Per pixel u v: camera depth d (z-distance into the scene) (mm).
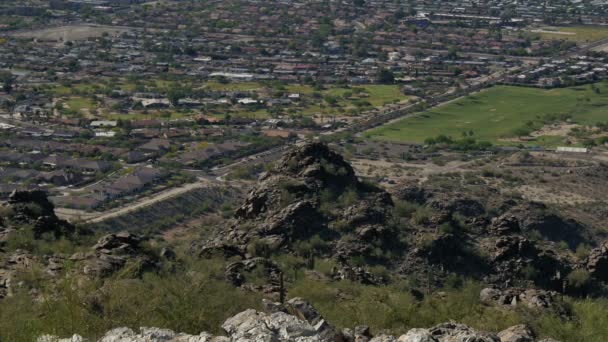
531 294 97375
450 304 91250
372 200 132375
